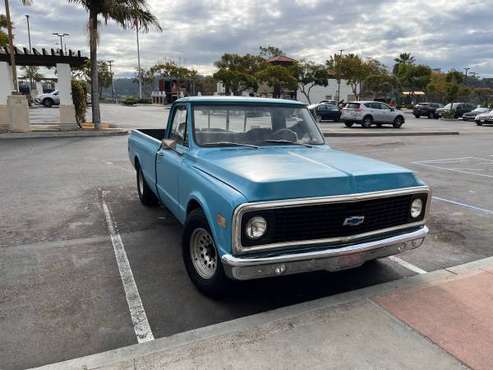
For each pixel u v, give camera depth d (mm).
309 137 4867
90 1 17188
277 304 3746
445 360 2832
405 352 2910
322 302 3568
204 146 4305
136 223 5965
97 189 8016
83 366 2717
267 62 67062
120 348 2920
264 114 4684
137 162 6883
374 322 3266
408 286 3877
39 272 4305
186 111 4551
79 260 4633
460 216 6703
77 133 17062
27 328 3277
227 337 3041
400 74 67250
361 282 4223
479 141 19281
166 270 4410
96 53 18297
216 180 3525
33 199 7188
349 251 3344
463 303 3568
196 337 3047
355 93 58406
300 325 3207
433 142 18328
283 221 3154
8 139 15727
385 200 3555
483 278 4062
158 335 3223
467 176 10172
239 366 2730
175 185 4543
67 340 3129
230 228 3098
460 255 5000
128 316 3490
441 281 3988
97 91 18672
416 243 3812
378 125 27203
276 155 4090
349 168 3631
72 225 5832
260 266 3104
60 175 9266
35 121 23000
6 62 17875
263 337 3047
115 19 17859
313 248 3297
